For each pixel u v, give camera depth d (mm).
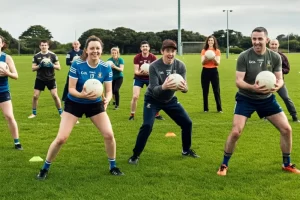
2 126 10828
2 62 7836
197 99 16359
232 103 15109
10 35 101750
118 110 13695
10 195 5812
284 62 10898
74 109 6398
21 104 15227
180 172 6805
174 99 7531
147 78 11688
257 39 6410
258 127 10398
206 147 8500
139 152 7305
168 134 9602
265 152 8023
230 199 5617
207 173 6746
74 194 5832
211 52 12508
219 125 10844
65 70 36031
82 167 7113
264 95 6602
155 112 7371
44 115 12672
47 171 6547
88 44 6227
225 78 26547
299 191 5910
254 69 6559
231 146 6637
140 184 6230
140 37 100812
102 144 8789
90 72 6348
